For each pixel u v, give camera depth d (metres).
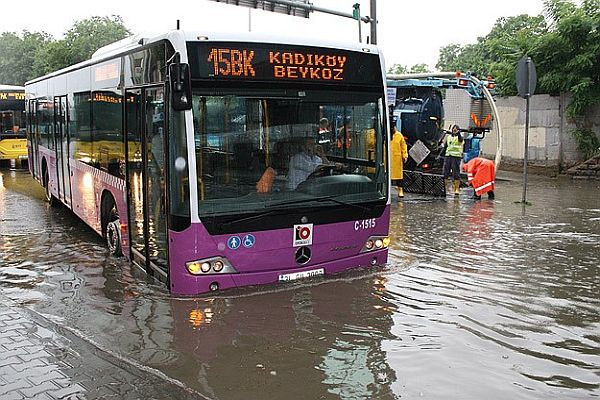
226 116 6.96
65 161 12.64
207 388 5.12
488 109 19.97
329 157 7.62
